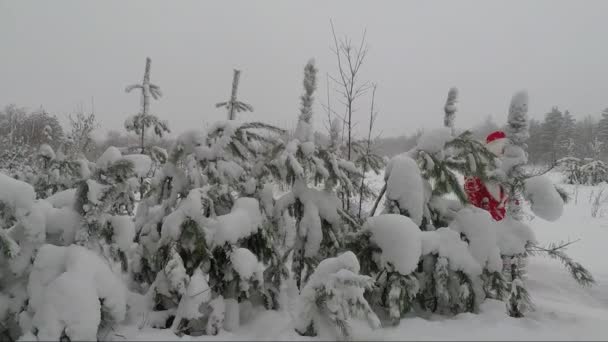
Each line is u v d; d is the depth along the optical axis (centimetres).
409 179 327
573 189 1311
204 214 318
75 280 220
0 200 248
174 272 259
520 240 330
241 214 295
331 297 243
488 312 297
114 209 300
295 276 357
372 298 312
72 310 211
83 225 259
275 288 314
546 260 519
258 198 348
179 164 347
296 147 326
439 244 307
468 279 304
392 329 263
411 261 282
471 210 340
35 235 253
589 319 293
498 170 357
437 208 354
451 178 336
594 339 252
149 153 525
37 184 527
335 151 366
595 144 2197
